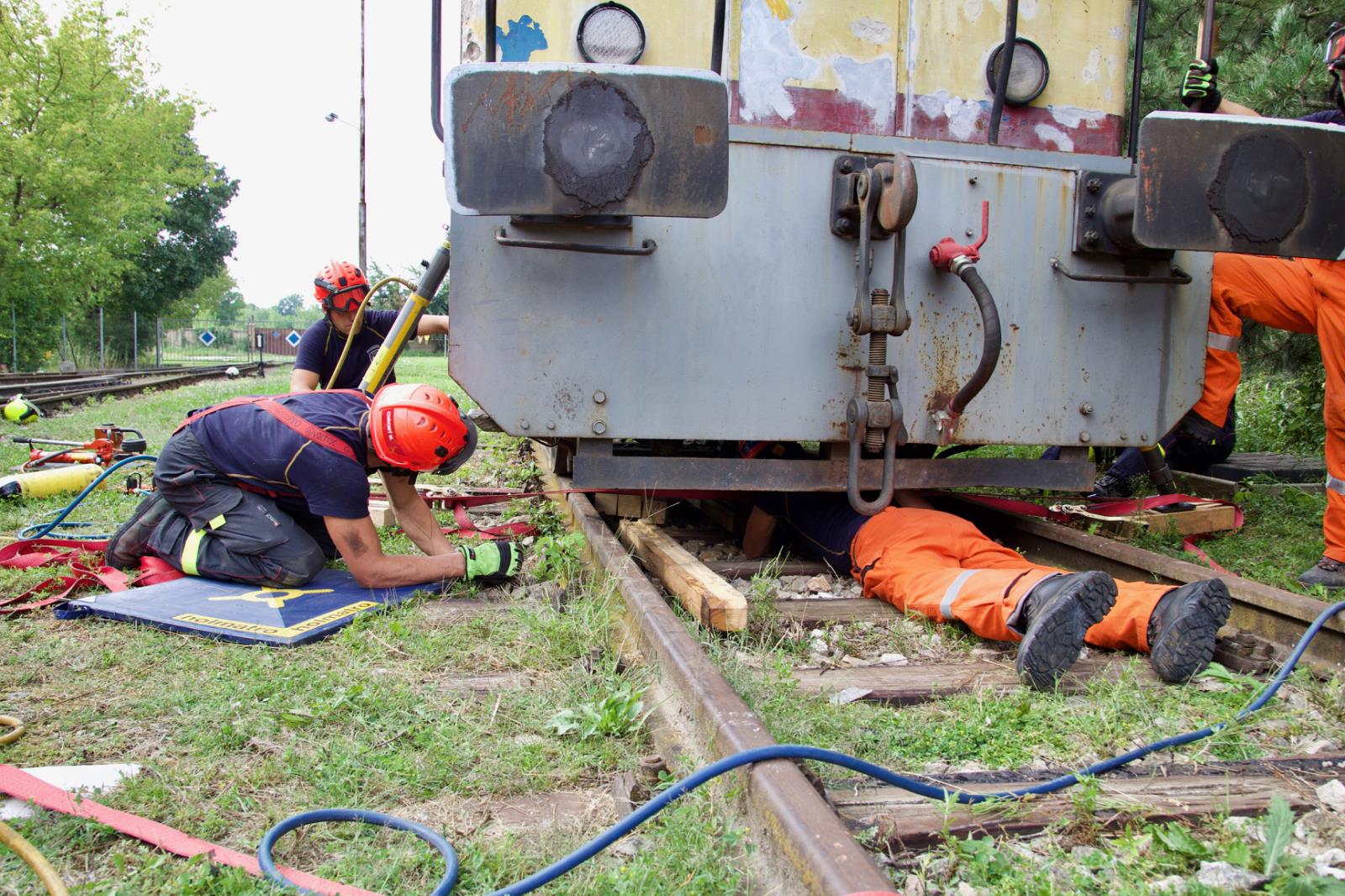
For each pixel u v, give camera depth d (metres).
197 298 56.09
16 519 5.05
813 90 3.84
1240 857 1.80
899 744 2.42
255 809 2.08
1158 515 4.53
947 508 5.11
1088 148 4.10
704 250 3.61
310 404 3.64
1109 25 4.10
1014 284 3.85
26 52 27.61
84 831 1.96
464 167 3.13
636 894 1.71
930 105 3.93
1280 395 8.25
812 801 1.75
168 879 1.80
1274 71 6.36
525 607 3.42
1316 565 3.79
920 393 3.80
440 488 5.82
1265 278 4.36
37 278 29.02
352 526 3.53
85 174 27.98
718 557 4.47
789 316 3.70
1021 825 1.98
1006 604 2.96
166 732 2.44
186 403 13.88
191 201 49.00
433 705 2.60
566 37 3.71
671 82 3.13
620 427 3.62
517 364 3.54
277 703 2.58
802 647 3.18
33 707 2.58
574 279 3.55
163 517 3.91
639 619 2.92
